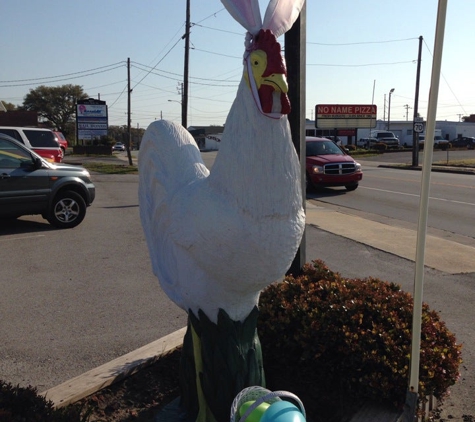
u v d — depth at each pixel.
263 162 2.47
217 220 2.57
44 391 3.79
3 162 9.53
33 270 7.16
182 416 3.30
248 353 2.96
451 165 28.14
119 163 31.62
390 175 23.53
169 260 3.11
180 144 3.39
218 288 2.81
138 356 4.07
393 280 6.92
